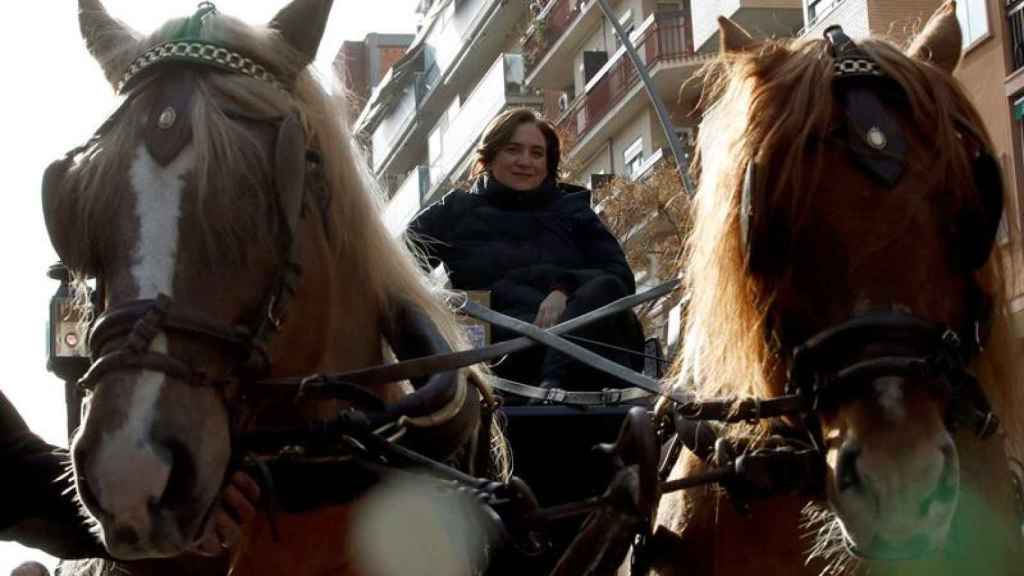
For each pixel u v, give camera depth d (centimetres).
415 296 312
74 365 313
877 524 246
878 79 272
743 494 287
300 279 265
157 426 240
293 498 279
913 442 245
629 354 398
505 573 328
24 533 290
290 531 282
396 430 289
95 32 283
